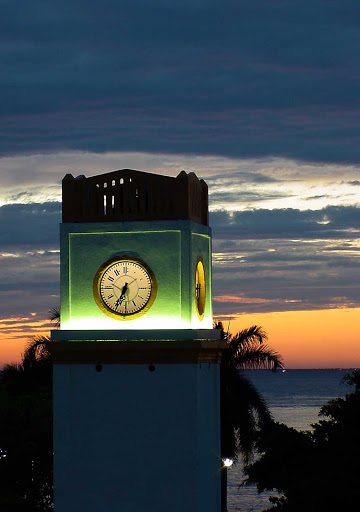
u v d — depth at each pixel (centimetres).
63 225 2998
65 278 2991
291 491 3844
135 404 2930
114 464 2936
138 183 2988
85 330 2952
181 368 2912
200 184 3162
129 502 2928
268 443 4059
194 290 3000
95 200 3008
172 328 2936
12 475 4706
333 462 3825
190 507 2905
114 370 2939
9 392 5881
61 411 2958
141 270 2958
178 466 2911
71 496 2950
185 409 2909
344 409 4119
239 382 5181
